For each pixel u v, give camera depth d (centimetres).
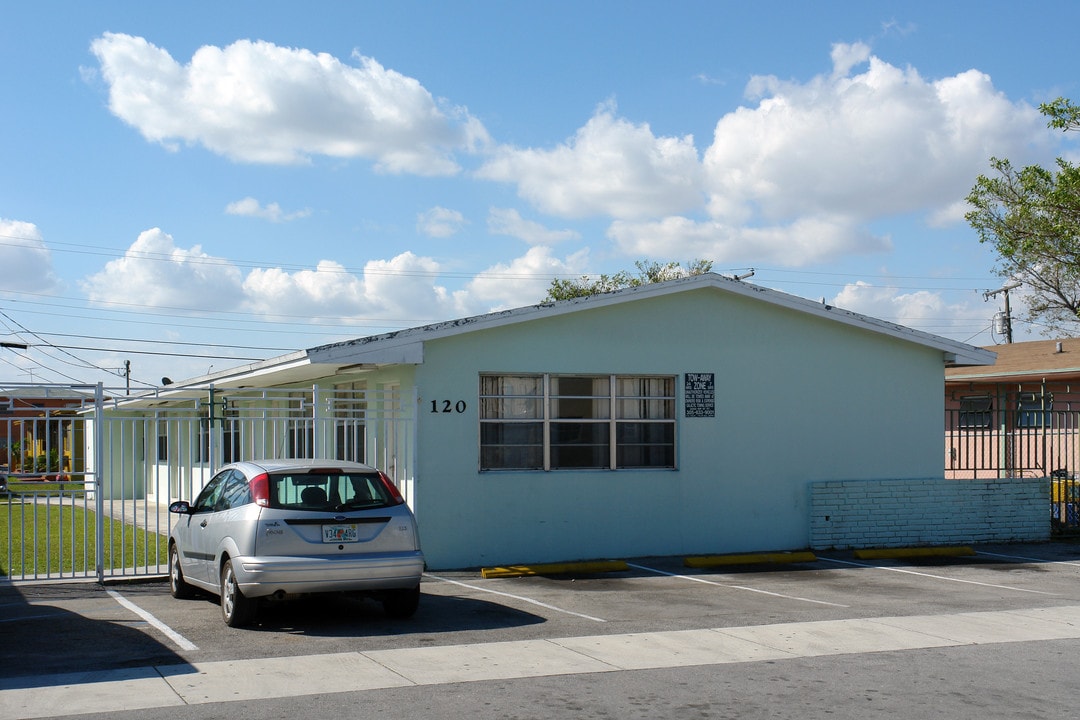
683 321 1680
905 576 1449
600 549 1602
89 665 839
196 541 1112
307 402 1922
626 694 755
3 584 1284
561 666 847
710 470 1681
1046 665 866
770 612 1130
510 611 1130
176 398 1677
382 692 757
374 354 1459
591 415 1627
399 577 1007
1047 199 2289
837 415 1775
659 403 1672
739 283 1689
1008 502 1875
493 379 1569
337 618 1070
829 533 1744
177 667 833
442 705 721
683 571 1491
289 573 964
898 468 1812
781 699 745
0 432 3291
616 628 1023
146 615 1075
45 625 1016
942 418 1852
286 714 696
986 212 2411
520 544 1552
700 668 845
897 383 1823
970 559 1648
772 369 1734
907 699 748
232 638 954
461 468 1523
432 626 1027
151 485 2895
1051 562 1612
